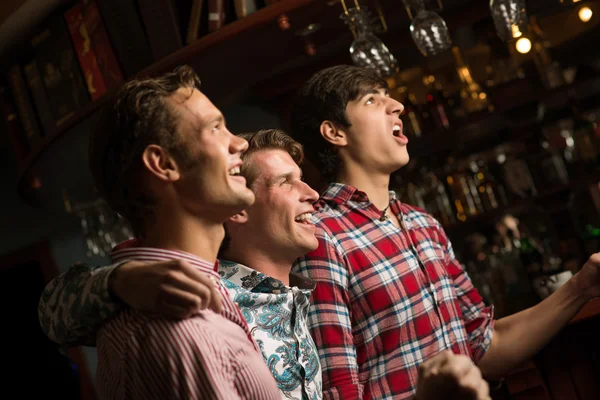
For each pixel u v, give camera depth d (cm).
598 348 242
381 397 190
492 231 429
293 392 164
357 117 208
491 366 219
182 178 125
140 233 129
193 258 125
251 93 377
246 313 164
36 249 495
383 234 202
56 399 551
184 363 113
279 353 164
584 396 240
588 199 446
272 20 259
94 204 413
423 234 212
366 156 208
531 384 238
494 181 419
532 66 390
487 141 422
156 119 124
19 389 552
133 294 116
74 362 498
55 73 304
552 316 216
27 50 321
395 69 271
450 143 416
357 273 193
